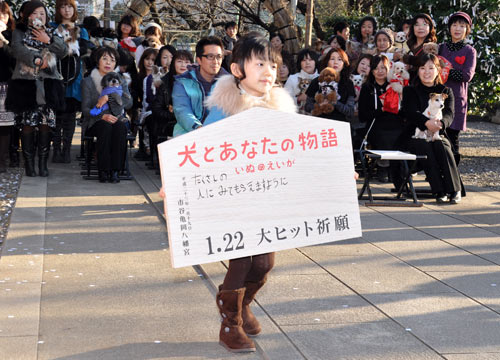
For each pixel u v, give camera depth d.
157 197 7.45
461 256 5.52
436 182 7.66
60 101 8.55
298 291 4.57
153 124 9.22
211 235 3.39
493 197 8.16
